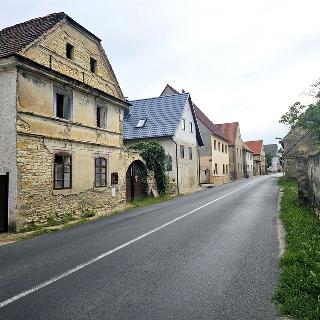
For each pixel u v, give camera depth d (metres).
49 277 5.72
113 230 10.46
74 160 14.75
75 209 14.64
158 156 23.70
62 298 4.74
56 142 13.58
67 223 12.99
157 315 4.11
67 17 14.83
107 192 17.33
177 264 6.26
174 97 31.80
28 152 12.08
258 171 79.31
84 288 5.12
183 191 29.19
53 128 13.51
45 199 12.80
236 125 57.06
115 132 18.50
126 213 15.20
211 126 44.06
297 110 15.81
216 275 5.54
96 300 4.63
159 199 21.50
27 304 4.56
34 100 12.56
